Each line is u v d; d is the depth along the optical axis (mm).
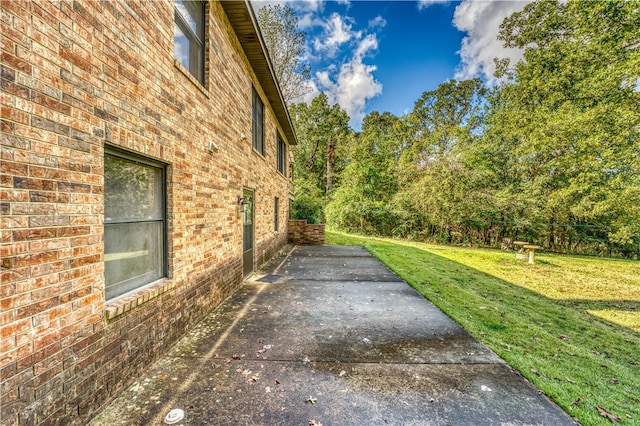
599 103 9883
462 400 2324
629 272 9523
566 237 14836
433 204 15977
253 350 3086
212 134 4230
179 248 3283
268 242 8516
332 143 28000
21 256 1546
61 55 1787
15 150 1519
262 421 2047
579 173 11539
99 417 2041
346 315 4203
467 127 21906
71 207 1857
